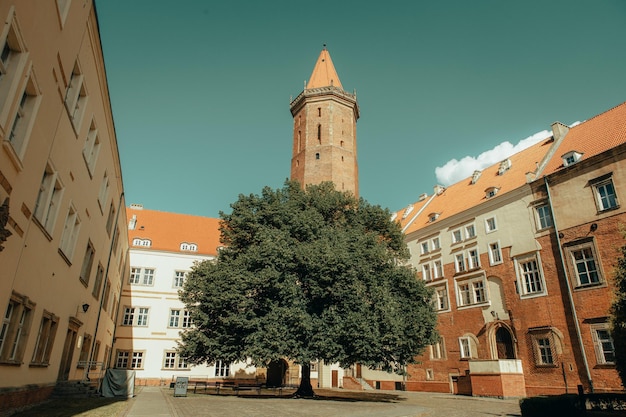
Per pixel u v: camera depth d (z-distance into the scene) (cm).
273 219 2536
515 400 2495
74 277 1688
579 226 2641
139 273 4141
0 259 915
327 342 2039
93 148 1809
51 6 995
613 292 1493
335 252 2161
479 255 3338
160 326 4009
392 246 2861
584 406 1532
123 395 1903
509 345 2983
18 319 1102
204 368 3972
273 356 2031
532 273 2908
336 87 5044
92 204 1867
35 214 1195
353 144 5006
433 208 4303
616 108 2970
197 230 4819
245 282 2170
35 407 1298
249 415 1389
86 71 1428
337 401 2131
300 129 5088
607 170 2548
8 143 852
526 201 3045
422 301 2528
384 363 2305
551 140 3394
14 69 874
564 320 2617
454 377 3303
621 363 1393
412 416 1511
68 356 1803
